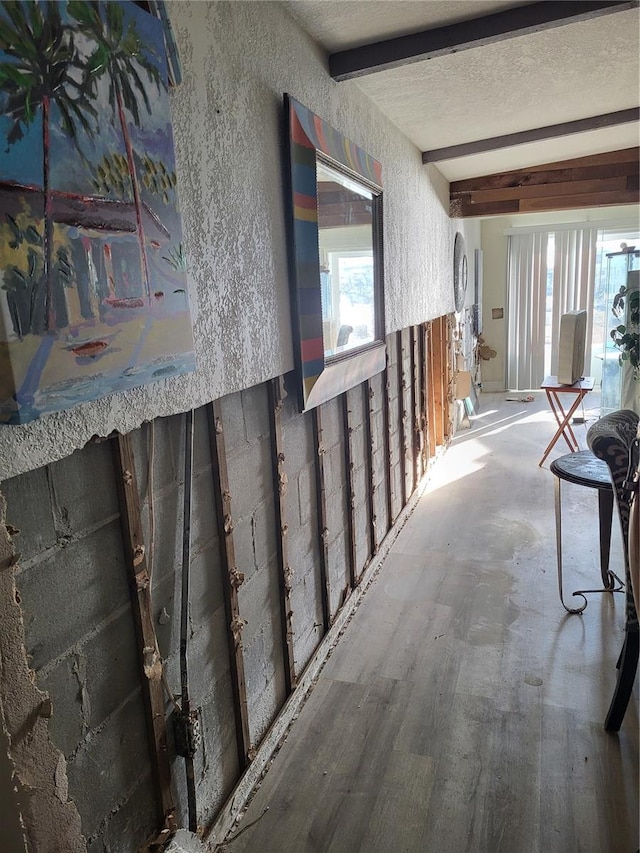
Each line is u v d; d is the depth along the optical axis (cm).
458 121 309
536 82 262
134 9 101
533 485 411
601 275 700
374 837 153
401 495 353
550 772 170
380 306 274
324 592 226
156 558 125
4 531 82
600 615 248
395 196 306
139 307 105
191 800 133
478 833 152
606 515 259
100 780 110
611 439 171
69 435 95
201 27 128
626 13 202
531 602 261
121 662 115
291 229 174
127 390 107
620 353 441
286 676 193
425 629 244
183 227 123
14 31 78
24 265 81
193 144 126
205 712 146
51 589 98
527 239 718
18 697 85
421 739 184
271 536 180
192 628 140
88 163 92
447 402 512
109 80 96
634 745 178
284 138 170
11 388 81
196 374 130
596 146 414
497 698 201
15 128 79
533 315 735
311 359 189
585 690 203
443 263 461
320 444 215
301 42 185
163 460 126
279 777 172
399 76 236
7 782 84
